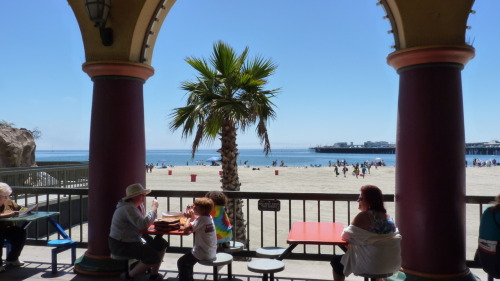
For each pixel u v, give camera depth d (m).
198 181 39.69
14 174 13.19
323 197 5.33
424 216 4.38
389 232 3.82
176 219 4.88
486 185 36.22
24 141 22.05
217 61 10.52
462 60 4.36
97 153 5.16
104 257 5.19
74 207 13.94
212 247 4.52
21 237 5.61
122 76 5.12
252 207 17.62
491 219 4.15
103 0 4.78
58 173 15.48
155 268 4.96
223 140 10.83
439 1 4.30
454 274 4.34
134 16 5.01
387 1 4.60
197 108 10.11
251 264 4.27
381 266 3.77
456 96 4.37
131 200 4.75
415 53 4.33
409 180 4.47
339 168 70.12
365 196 3.94
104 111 5.13
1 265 5.35
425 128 4.36
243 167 78.00
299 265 5.66
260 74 10.70
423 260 4.39
